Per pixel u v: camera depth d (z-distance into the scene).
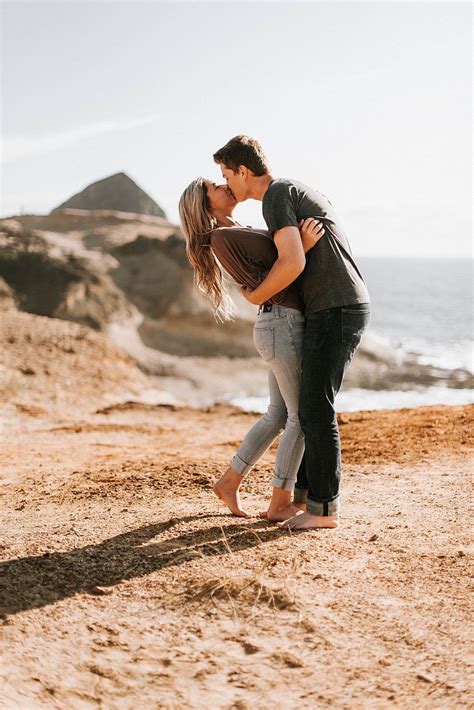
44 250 54.78
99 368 17.53
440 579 3.31
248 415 12.56
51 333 18.83
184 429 10.62
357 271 3.72
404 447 6.37
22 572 3.47
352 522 4.14
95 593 3.27
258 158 3.72
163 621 3.03
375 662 2.69
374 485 5.14
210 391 47.41
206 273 3.93
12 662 2.68
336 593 3.20
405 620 2.96
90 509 4.63
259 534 3.87
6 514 4.64
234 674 2.66
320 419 3.73
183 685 2.60
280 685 2.59
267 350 3.79
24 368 16.02
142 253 62.44
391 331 90.12
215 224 3.86
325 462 3.83
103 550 3.75
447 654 2.70
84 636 2.90
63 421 11.87
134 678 2.64
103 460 6.93
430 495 4.75
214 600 3.16
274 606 3.10
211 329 54.91
